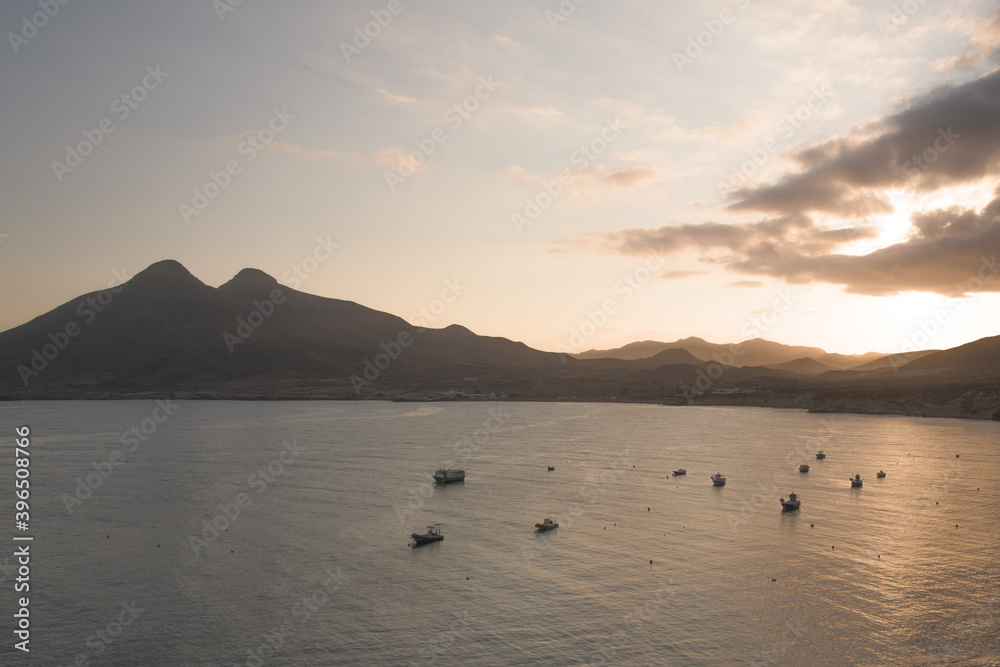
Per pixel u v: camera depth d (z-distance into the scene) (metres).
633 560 76.50
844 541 83.88
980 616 60.88
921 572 72.19
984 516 97.06
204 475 132.88
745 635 57.31
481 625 59.38
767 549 80.50
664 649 54.84
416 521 94.81
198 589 68.38
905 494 113.56
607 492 115.81
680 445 183.50
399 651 54.81
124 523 94.06
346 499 109.75
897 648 55.06
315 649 55.34
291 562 76.62
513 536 86.88
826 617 60.78
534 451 171.00
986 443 186.12
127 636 57.84
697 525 92.19
